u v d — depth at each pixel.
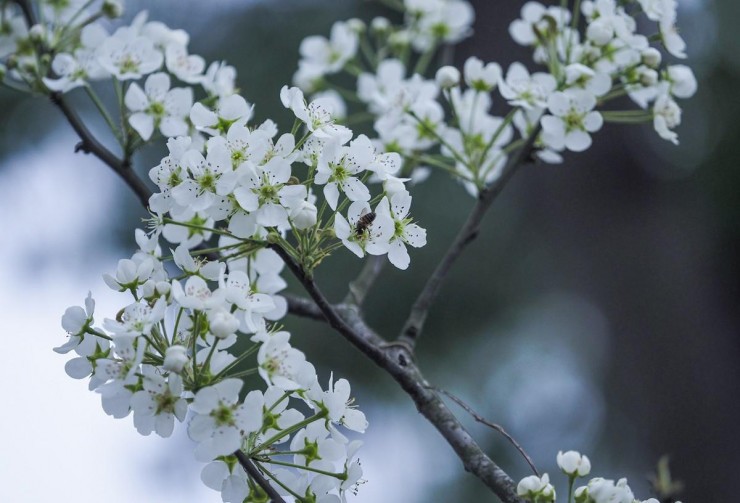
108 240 11.38
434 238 11.07
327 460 4.05
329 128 4.05
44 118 11.44
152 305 3.94
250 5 11.93
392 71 7.35
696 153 11.66
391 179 4.07
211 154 3.91
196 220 4.68
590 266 11.36
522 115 5.92
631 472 11.11
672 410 10.77
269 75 11.64
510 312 11.80
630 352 11.07
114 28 11.08
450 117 8.13
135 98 5.28
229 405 3.65
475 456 4.41
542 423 11.90
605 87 5.42
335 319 4.29
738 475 10.43
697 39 11.80
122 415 3.78
